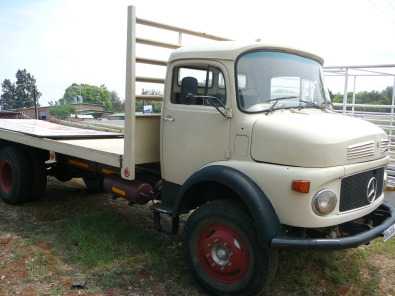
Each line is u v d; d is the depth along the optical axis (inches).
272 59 152.6
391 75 314.8
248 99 142.4
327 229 133.0
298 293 147.3
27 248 173.8
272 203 129.8
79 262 163.0
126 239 187.5
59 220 212.1
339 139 128.7
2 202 244.2
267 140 132.6
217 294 140.6
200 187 151.3
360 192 138.4
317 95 166.9
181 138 157.9
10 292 139.3
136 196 175.3
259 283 131.2
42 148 217.2
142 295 141.6
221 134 144.7
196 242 146.6
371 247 190.2
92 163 213.5
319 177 123.5
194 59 152.6
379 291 152.2
